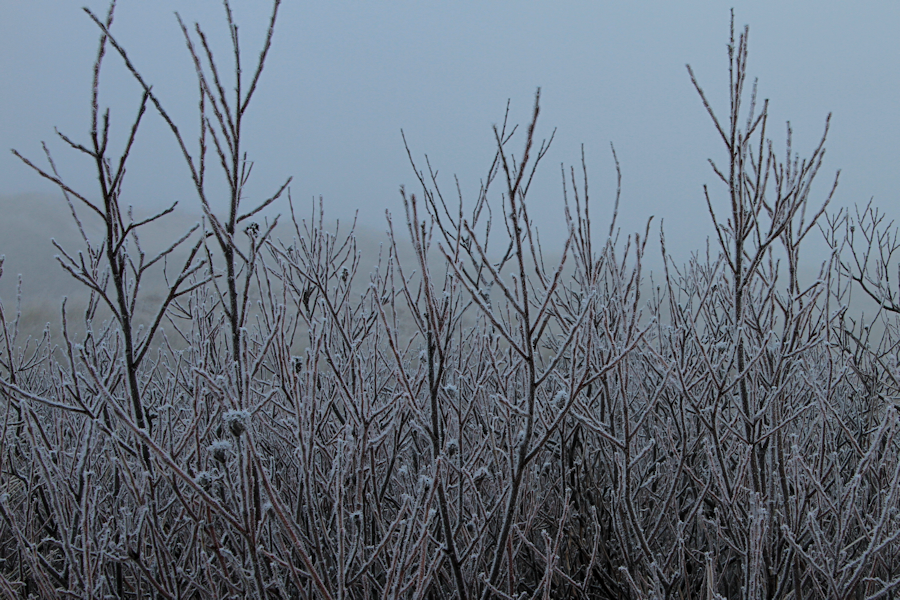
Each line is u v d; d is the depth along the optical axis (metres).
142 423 1.91
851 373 3.45
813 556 2.24
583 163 2.39
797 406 2.97
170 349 2.73
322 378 2.71
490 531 2.58
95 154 1.73
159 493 2.72
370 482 2.41
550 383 3.29
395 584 1.57
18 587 2.71
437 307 1.97
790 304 2.28
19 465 3.24
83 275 1.79
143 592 2.35
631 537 2.62
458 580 1.87
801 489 2.33
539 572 3.00
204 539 2.15
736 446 2.68
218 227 1.69
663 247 2.70
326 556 2.17
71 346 2.02
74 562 1.94
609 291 2.68
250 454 1.44
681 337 2.48
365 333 2.86
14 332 2.50
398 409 2.20
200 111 1.68
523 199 1.62
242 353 1.75
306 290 2.93
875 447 1.98
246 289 1.77
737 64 2.21
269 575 2.05
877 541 1.92
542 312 1.59
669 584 2.32
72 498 2.05
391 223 1.89
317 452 2.56
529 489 2.77
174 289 1.85
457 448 1.96
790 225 2.26
